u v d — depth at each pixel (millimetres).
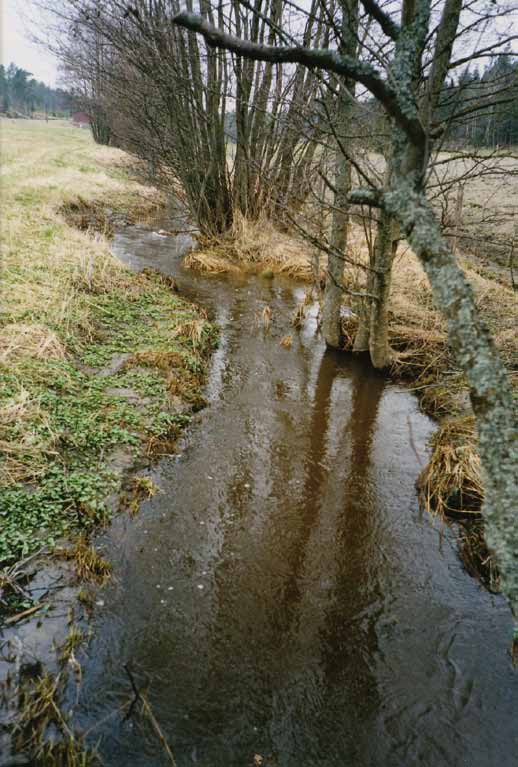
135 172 17906
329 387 7070
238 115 12391
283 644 3514
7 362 5957
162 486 4867
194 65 11531
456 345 1361
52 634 3371
